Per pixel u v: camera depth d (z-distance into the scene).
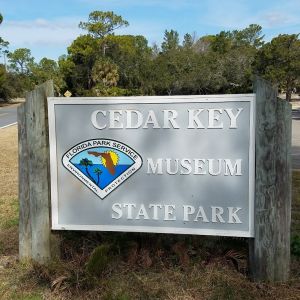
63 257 4.02
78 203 3.88
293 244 4.27
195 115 3.60
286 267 3.55
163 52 56.12
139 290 3.47
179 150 3.66
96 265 3.60
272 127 3.44
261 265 3.55
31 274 3.77
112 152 3.77
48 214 3.93
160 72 49.56
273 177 3.47
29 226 4.03
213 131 3.59
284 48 46.12
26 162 3.97
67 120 3.82
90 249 3.96
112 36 58.66
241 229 3.61
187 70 49.00
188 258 3.82
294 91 58.34
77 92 57.84
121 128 3.73
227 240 3.88
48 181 3.91
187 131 3.63
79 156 3.83
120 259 3.90
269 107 3.44
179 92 49.75
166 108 3.64
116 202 3.81
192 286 3.52
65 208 3.90
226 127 3.56
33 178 3.90
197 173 3.65
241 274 3.68
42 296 3.49
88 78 59.09
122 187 3.79
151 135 3.70
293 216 5.59
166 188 3.71
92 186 3.84
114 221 3.83
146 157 3.71
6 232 5.00
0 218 5.59
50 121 3.84
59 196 3.90
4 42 65.31
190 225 3.71
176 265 3.84
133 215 3.79
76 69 59.28
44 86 3.84
